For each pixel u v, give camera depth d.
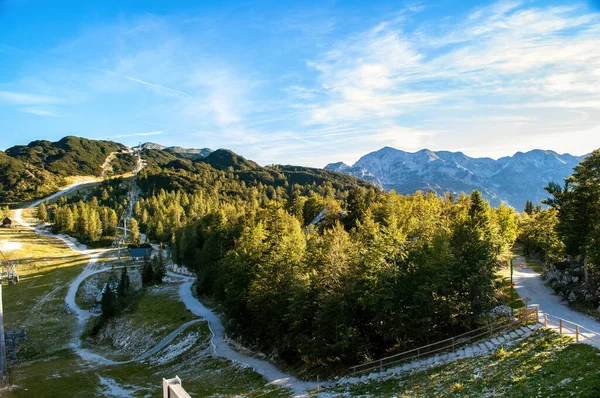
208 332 58.88
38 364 58.91
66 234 172.38
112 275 117.00
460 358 30.42
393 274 38.06
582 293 46.19
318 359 40.03
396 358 36.78
